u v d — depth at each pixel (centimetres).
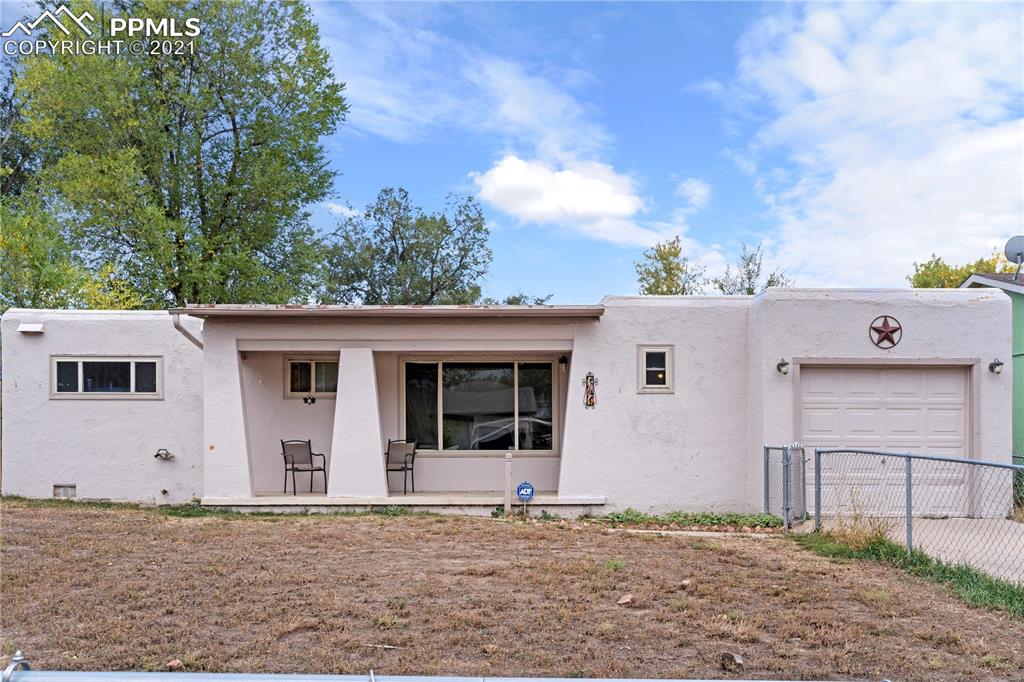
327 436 1421
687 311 1340
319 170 2727
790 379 1273
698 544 977
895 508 1272
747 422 1335
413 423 1431
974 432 1273
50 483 1390
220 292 2519
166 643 573
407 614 648
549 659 550
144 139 2388
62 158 2314
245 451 1291
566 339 1328
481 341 1322
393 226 3616
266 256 2725
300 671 523
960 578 778
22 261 2159
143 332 1405
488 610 657
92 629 600
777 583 768
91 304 2258
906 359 1279
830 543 987
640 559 873
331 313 1264
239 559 846
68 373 1402
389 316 1295
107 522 1097
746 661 554
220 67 2480
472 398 1438
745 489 1329
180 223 2420
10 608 654
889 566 856
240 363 1310
